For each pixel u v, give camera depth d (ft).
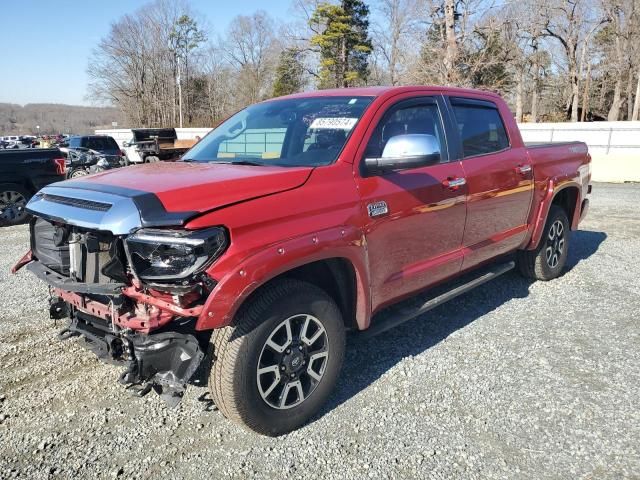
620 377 12.71
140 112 255.29
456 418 11.07
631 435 10.49
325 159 11.51
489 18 97.76
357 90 13.50
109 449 10.16
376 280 11.84
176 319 9.43
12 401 11.81
